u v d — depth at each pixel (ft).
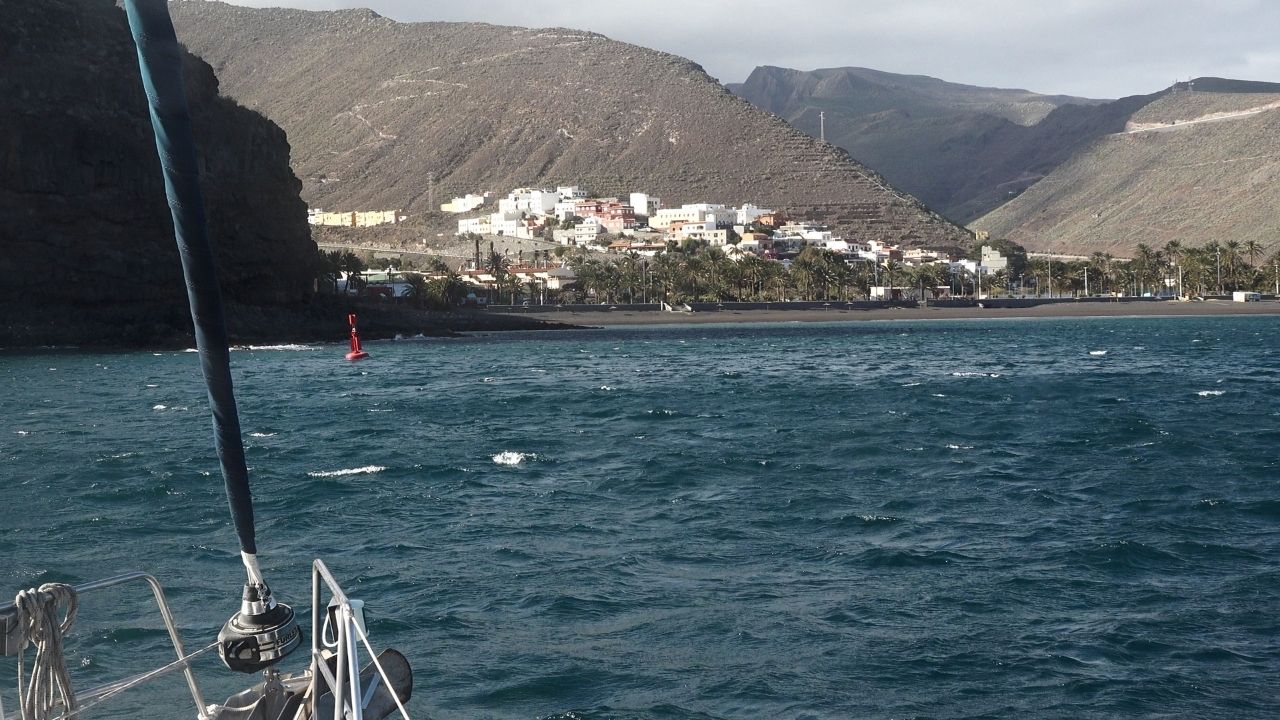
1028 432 163.12
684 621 66.23
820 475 122.62
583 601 70.13
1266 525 92.12
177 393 256.93
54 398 242.99
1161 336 550.36
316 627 24.71
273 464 133.18
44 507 101.30
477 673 57.31
